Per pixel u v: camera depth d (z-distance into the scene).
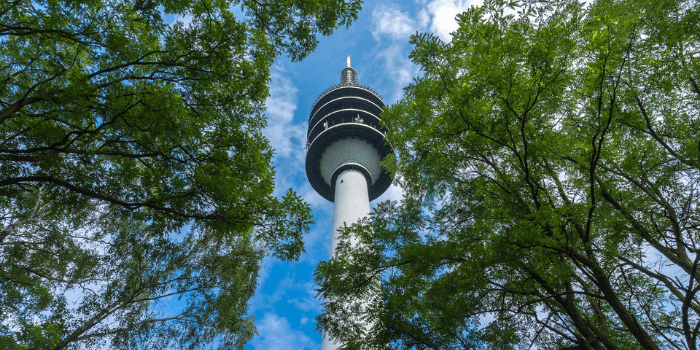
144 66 10.73
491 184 10.24
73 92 7.33
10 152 7.50
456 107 8.72
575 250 8.52
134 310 13.84
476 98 8.59
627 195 9.17
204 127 10.20
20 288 13.60
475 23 10.11
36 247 13.77
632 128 10.34
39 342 11.91
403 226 12.54
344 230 12.73
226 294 15.93
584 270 8.27
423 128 10.23
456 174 11.02
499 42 8.88
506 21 9.83
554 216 7.30
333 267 11.71
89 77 7.95
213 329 15.55
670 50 9.26
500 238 7.54
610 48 7.79
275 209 11.02
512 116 8.91
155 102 7.92
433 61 10.53
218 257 15.93
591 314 11.12
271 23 10.48
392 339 9.90
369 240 12.05
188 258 16.44
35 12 8.57
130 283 14.21
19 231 13.77
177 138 9.09
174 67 9.68
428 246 9.48
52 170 8.90
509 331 9.63
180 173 10.05
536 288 9.74
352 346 10.43
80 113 7.79
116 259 14.20
